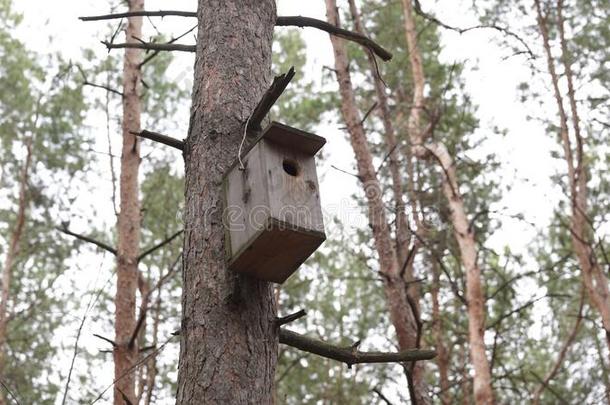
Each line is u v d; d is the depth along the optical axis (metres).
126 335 7.60
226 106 3.82
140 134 3.86
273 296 3.53
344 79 9.38
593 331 12.42
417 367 7.74
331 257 12.57
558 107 12.68
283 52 12.96
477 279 9.94
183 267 3.53
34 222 12.30
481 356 9.47
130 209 8.39
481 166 11.88
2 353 11.18
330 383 12.08
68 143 12.34
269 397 3.22
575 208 11.45
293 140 3.69
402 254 9.30
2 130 12.45
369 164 8.80
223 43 4.02
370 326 12.55
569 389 12.15
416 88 11.98
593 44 12.79
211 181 3.63
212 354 3.19
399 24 12.91
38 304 11.73
